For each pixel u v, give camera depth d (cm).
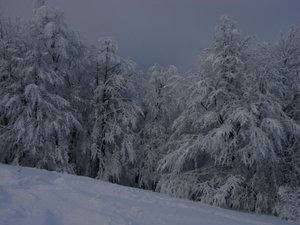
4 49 1264
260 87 1072
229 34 1179
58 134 1283
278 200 1005
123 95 1627
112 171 1441
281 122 1054
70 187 546
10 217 304
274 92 1145
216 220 481
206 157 1355
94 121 1493
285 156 1132
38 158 1277
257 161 1029
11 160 1309
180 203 618
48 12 1374
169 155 1214
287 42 1218
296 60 1189
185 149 1178
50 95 1258
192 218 459
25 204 366
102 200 463
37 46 1311
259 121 1018
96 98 1496
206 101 1197
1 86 1259
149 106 1712
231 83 1193
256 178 1074
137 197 584
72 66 1471
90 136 1475
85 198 457
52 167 1296
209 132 1138
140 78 1828
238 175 1051
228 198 1060
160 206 525
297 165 1074
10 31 1356
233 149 1094
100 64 1515
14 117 1252
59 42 1309
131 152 1453
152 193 745
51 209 364
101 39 1488
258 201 1019
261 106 1027
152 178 1575
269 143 954
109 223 335
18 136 1144
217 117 1126
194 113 1231
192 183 1173
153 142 1631
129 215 401
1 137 1213
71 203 416
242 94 1133
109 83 1505
